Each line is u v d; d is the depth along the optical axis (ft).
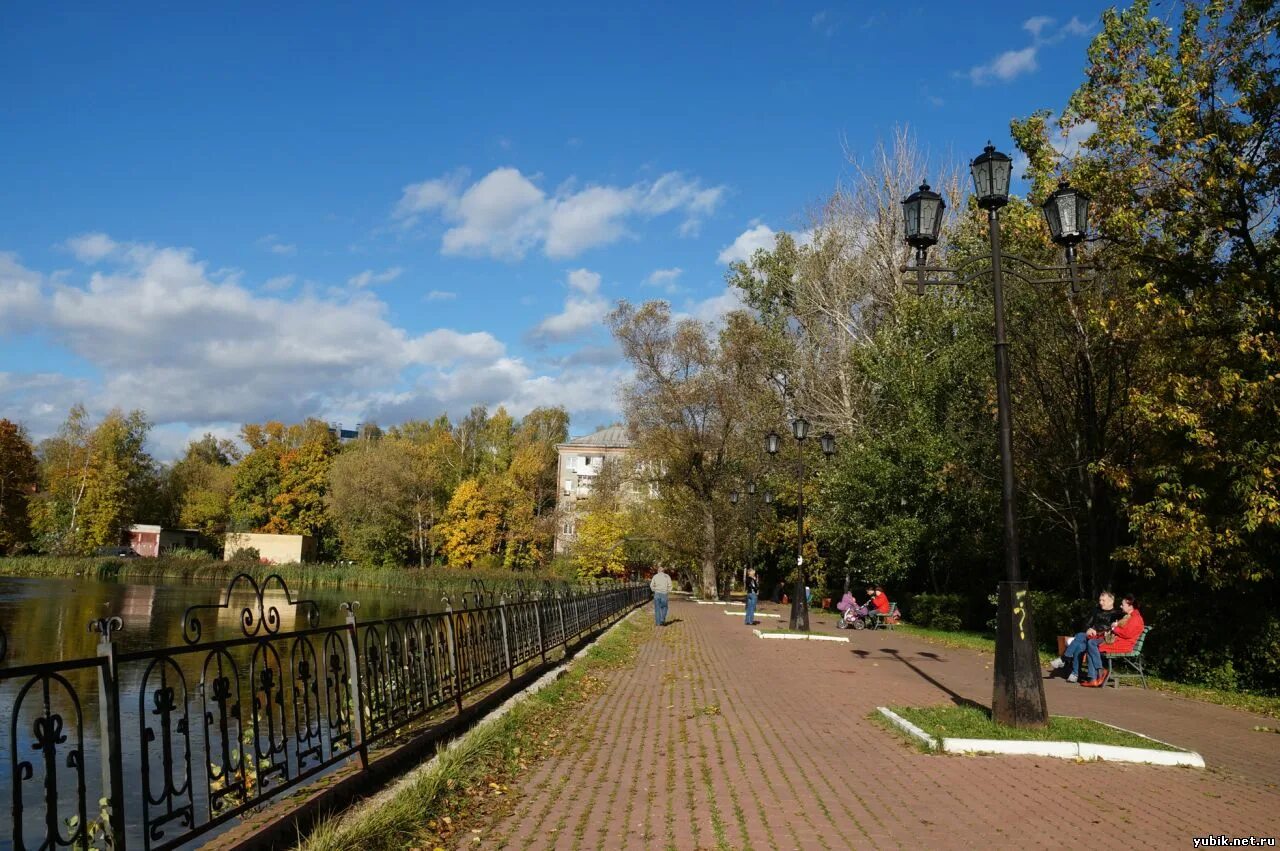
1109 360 59.21
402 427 340.39
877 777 24.63
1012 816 20.72
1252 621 47.24
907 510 97.35
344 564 240.12
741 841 18.48
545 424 338.54
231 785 16.89
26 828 24.20
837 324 132.26
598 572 186.09
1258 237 51.78
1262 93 48.65
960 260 80.07
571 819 20.15
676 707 37.60
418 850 17.61
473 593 36.73
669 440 155.12
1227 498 48.03
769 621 102.58
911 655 63.31
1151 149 52.49
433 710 28.40
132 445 253.44
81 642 74.38
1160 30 52.90
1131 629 49.19
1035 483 71.31
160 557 226.58
